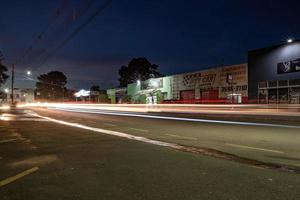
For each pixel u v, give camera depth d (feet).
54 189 22.77
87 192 21.93
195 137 48.67
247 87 147.84
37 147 40.81
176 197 20.43
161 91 203.62
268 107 115.96
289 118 84.48
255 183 22.99
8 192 22.34
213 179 24.27
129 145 41.11
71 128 64.90
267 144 40.52
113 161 31.35
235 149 37.11
